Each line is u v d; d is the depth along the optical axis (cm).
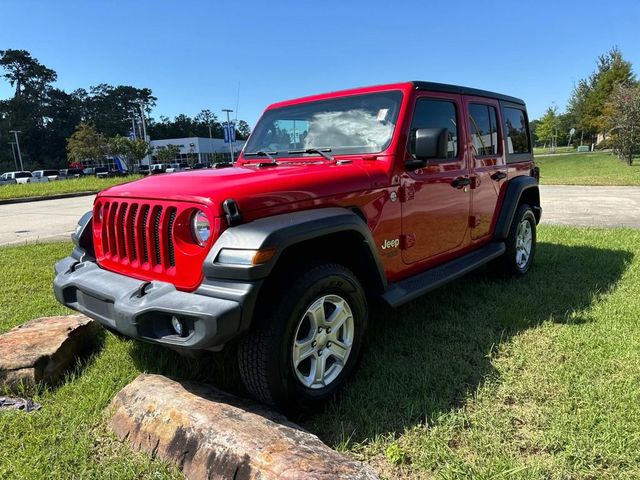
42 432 259
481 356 334
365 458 238
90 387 305
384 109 358
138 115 10131
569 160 3766
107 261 309
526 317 401
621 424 247
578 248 655
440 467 227
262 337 246
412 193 356
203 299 236
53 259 669
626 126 2775
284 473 194
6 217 1271
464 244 434
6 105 8531
